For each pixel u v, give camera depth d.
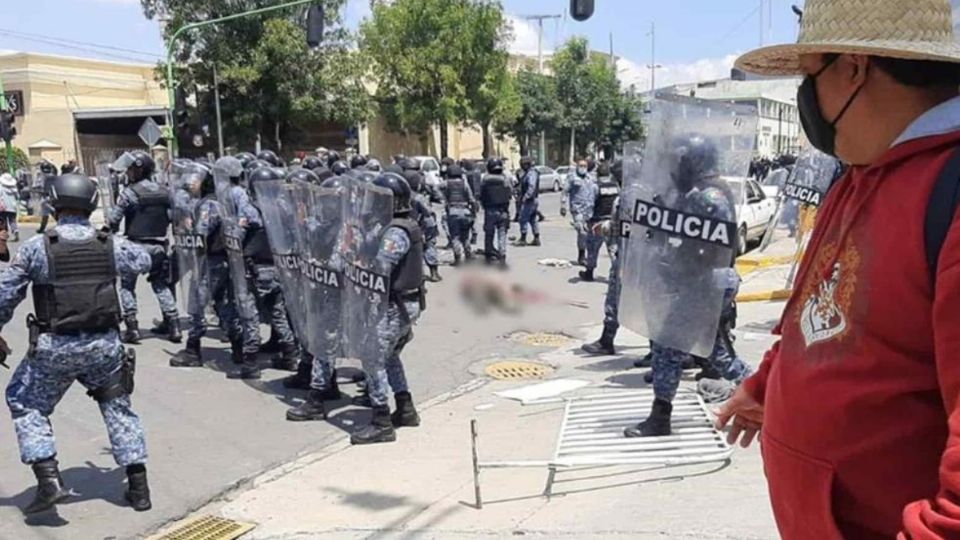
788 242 16.25
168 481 4.82
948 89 1.35
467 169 18.53
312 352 5.96
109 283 4.20
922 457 1.30
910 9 1.34
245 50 30.61
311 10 17.73
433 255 11.97
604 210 12.05
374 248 5.34
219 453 5.30
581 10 13.05
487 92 36.88
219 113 29.30
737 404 2.04
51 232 4.10
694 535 3.60
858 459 1.37
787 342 1.56
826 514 1.43
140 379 7.13
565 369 7.40
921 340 1.26
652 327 4.85
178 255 7.63
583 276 12.60
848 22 1.38
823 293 1.44
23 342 8.62
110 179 16.12
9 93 39.06
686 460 4.38
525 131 47.69
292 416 5.97
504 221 13.98
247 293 7.08
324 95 32.16
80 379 4.31
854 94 1.40
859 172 1.45
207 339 8.79
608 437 4.88
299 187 5.93
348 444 5.45
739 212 4.86
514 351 8.15
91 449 5.36
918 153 1.31
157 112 35.97
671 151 4.96
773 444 1.57
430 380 7.09
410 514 4.18
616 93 50.28
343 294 5.69
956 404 1.16
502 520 3.99
